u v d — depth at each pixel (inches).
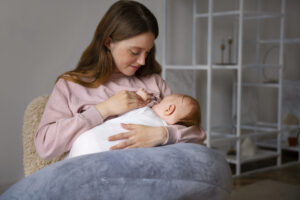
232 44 169.5
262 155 145.6
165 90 63.8
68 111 52.3
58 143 48.8
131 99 51.5
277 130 150.4
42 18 110.5
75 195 32.7
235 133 169.2
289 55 193.3
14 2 105.1
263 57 183.8
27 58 108.6
